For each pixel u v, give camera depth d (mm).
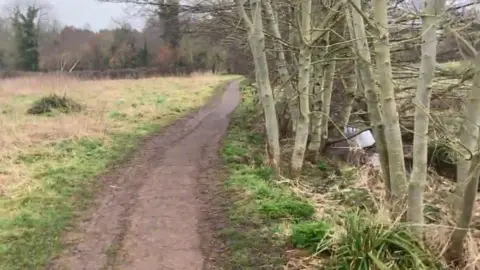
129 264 5645
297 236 6031
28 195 8094
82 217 7273
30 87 23875
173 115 18578
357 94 11406
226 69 43438
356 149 12242
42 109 16859
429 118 5336
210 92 28312
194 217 7203
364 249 5195
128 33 47938
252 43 9664
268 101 9789
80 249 6086
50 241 6305
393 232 5324
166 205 7801
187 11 11250
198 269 5504
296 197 8008
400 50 8406
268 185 8719
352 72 11508
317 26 9406
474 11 6020
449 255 5535
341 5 8789
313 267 5453
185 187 8812
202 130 15445
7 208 7465
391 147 6062
